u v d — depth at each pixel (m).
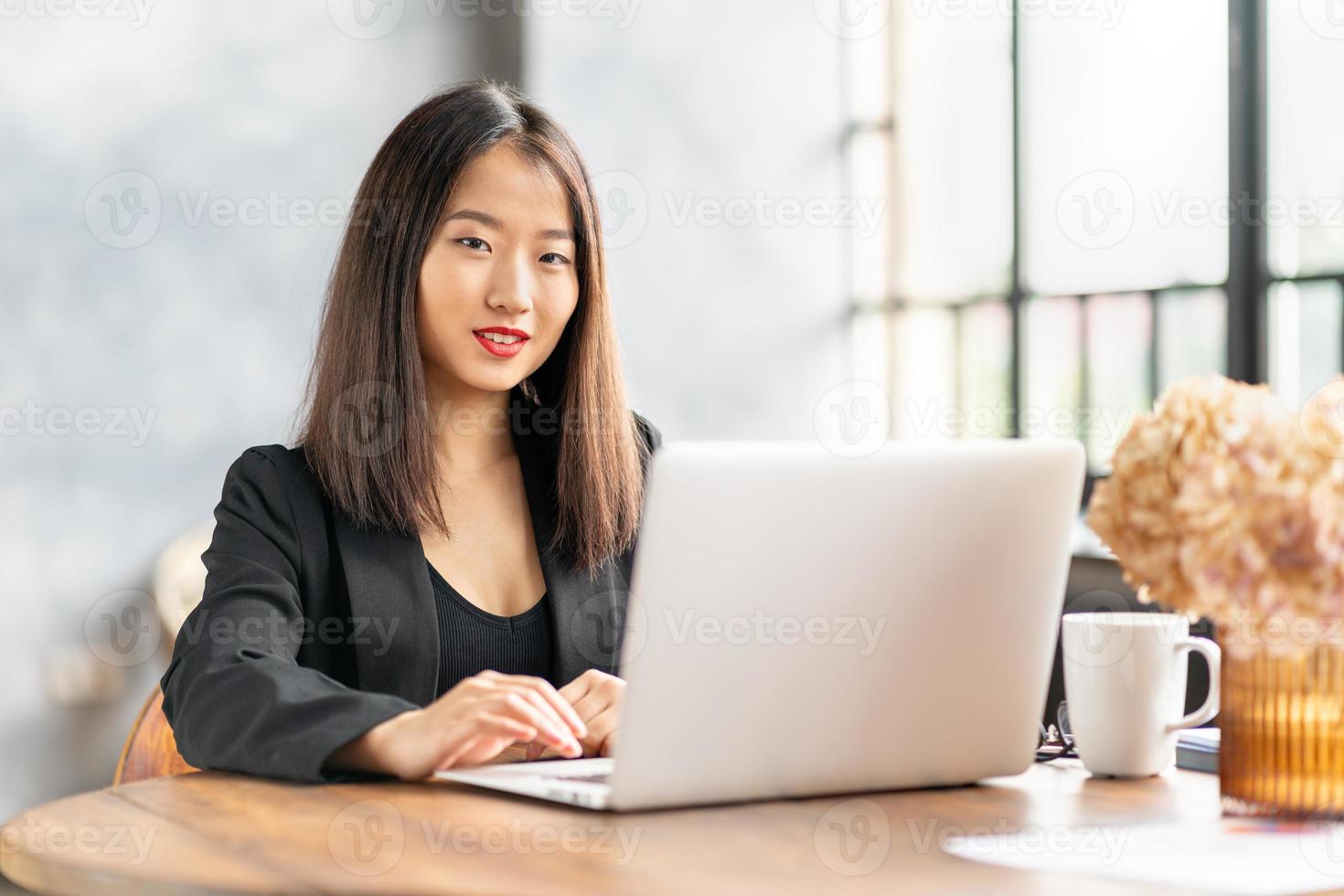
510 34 4.77
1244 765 1.11
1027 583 1.18
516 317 1.70
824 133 5.15
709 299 4.99
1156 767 1.31
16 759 3.98
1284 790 1.09
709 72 5.01
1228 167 3.55
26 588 4.01
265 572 1.58
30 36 4.04
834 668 1.12
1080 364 4.15
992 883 0.90
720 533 1.05
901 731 1.16
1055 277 4.24
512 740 1.21
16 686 3.98
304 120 4.46
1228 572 1.05
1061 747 1.46
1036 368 4.33
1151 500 1.09
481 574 1.76
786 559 1.08
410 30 4.65
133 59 4.18
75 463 4.09
